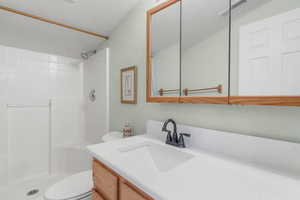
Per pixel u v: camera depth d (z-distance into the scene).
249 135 0.75
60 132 2.12
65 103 2.17
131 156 0.87
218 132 0.83
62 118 2.14
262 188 0.50
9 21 1.40
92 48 2.10
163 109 1.19
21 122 1.81
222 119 0.85
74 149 2.07
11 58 1.73
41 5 1.31
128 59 1.53
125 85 1.55
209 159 0.75
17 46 1.75
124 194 0.67
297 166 0.59
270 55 0.65
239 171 0.62
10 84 1.73
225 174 0.60
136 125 1.46
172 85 1.07
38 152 1.94
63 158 2.09
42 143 1.97
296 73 0.59
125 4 1.40
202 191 0.49
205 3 0.89
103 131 1.84
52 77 2.06
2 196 1.59
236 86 0.76
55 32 1.67
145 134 1.31
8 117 1.72
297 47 0.59
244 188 0.50
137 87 1.44
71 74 2.24
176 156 0.87
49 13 1.41
